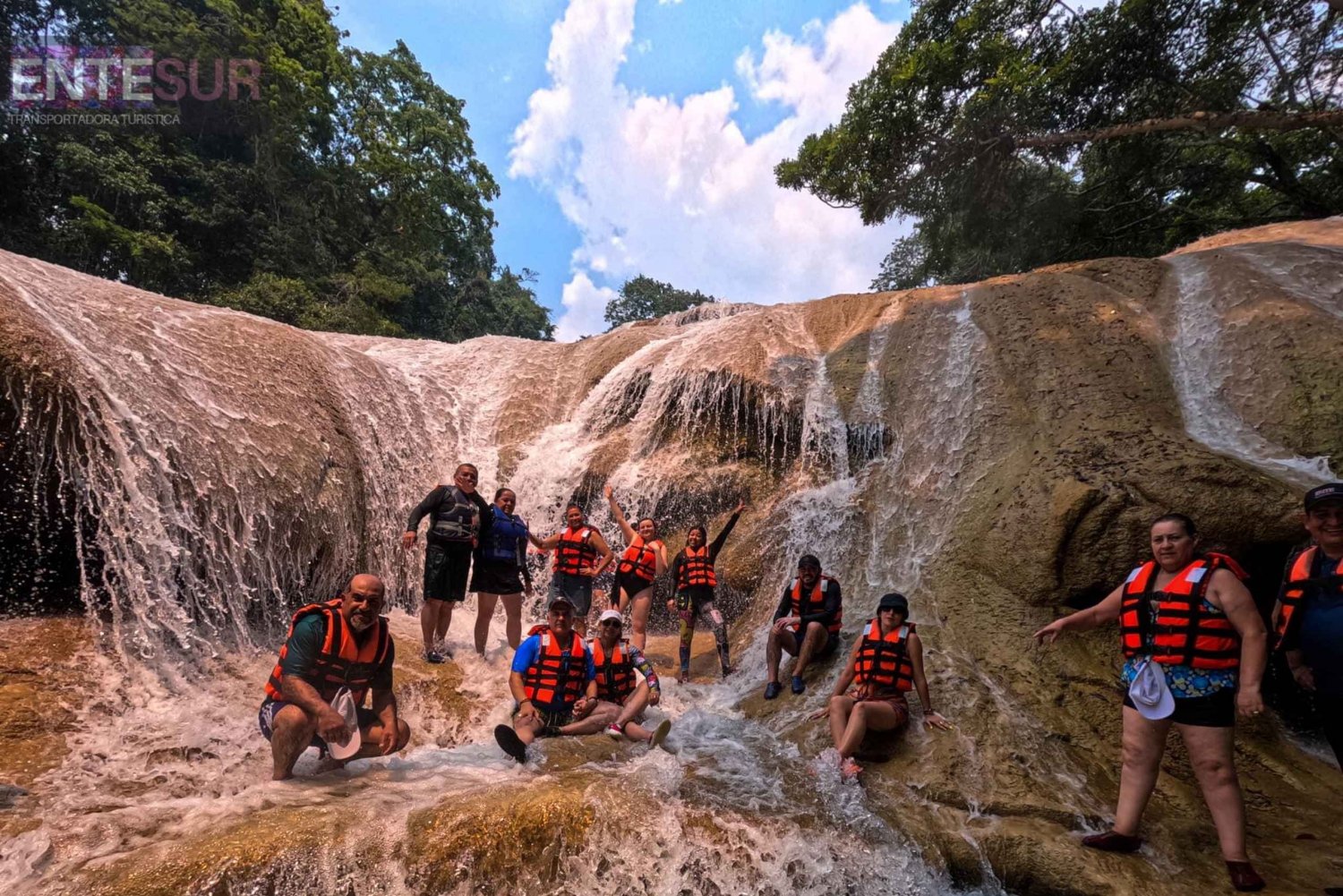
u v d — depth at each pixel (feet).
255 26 86.07
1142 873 10.88
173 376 19.07
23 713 12.85
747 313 35.78
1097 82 45.32
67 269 20.57
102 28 80.23
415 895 9.76
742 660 21.90
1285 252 25.05
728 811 12.10
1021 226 60.34
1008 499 19.90
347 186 104.42
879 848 11.73
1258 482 15.75
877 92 48.91
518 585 20.43
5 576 15.72
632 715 15.25
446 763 13.39
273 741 11.55
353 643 11.89
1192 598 10.54
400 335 93.40
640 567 21.45
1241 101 47.29
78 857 9.13
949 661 16.88
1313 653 10.19
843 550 23.90
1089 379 22.57
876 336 31.19
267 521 20.06
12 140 69.67
